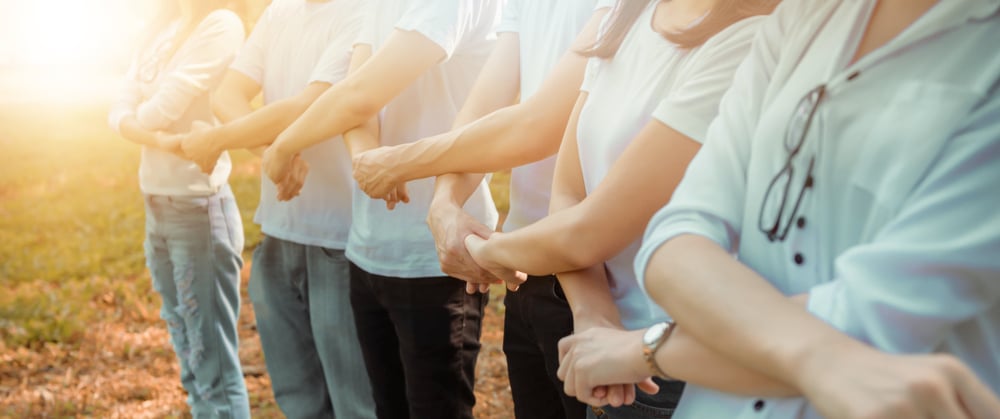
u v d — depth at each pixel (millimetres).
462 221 2115
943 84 1052
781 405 1178
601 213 1590
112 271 7121
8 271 7203
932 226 1016
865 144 1109
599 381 1400
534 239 1705
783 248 1212
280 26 3373
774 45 1326
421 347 2717
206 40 3637
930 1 1113
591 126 1784
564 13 2303
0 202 9648
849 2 1204
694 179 1300
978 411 943
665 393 1662
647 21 1749
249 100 3486
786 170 1193
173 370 5258
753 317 1104
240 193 9336
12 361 5410
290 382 3383
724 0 1572
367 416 3170
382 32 2859
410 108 2811
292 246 3207
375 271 2746
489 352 5121
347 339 3139
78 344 5664
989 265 990
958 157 1019
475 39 2789
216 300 3666
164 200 3590
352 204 2947
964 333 1065
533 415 2445
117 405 4793
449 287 2705
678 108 1537
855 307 1058
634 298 1764
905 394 944
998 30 1044
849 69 1145
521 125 2115
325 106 2740
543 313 2211
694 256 1203
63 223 8703
